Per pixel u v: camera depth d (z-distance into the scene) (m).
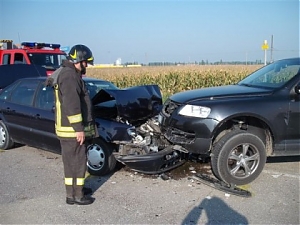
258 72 5.59
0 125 6.23
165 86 17.42
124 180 4.55
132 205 3.75
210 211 3.58
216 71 18.66
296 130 4.39
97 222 3.37
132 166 4.45
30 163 5.35
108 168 4.66
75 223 3.35
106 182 4.49
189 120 4.22
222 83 17.38
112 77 20.61
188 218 3.43
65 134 3.65
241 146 4.25
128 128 4.70
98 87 5.77
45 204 3.80
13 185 4.39
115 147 4.70
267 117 4.24
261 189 4.16
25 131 5.71
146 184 4.38
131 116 4.98
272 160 5.30
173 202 3.81
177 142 4.36
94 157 4.73
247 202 3.79
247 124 4.40
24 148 6.31
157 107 5.47
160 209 3.64
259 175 4.57
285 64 5.15
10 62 12.00
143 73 20.19
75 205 3.77
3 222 3.38
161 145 4.72
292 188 4.18
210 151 4.30
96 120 4.78
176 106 4.52
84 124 3.76
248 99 4.30
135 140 4.71
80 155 3.74
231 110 4.14
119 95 4.96
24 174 4.82
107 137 4.57
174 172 4.80
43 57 12.09
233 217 3.44
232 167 4.30
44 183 4.45
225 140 4.15
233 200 3.84
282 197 3.91
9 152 6.06
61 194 4.09
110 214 3.54
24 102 5.84
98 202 3.85
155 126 4.93
